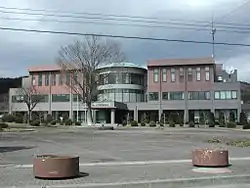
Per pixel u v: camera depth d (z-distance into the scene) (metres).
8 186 9.72
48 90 96.50
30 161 15.39
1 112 103.12
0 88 118.19
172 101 90.06
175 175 11.51
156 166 13.67
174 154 18.33
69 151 20.25
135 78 92.75
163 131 48.03
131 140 30.11
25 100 88.31
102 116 85.31
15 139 31.38
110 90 90.12
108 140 30.20
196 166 13.52
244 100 89.06
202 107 88.38
